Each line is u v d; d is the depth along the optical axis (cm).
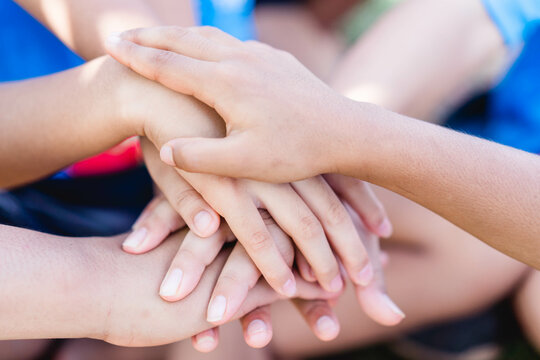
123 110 63
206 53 61
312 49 139
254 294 64
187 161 58
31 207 74
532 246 61
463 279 77
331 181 66
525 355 84
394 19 81
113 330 61
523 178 60
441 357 82
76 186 77
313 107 59
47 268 59
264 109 58
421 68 78
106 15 68
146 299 61
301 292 66
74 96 64
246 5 85
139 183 81
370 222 67
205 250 63
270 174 59
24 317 58
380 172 60
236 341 73
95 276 60
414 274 77
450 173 60
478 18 80
